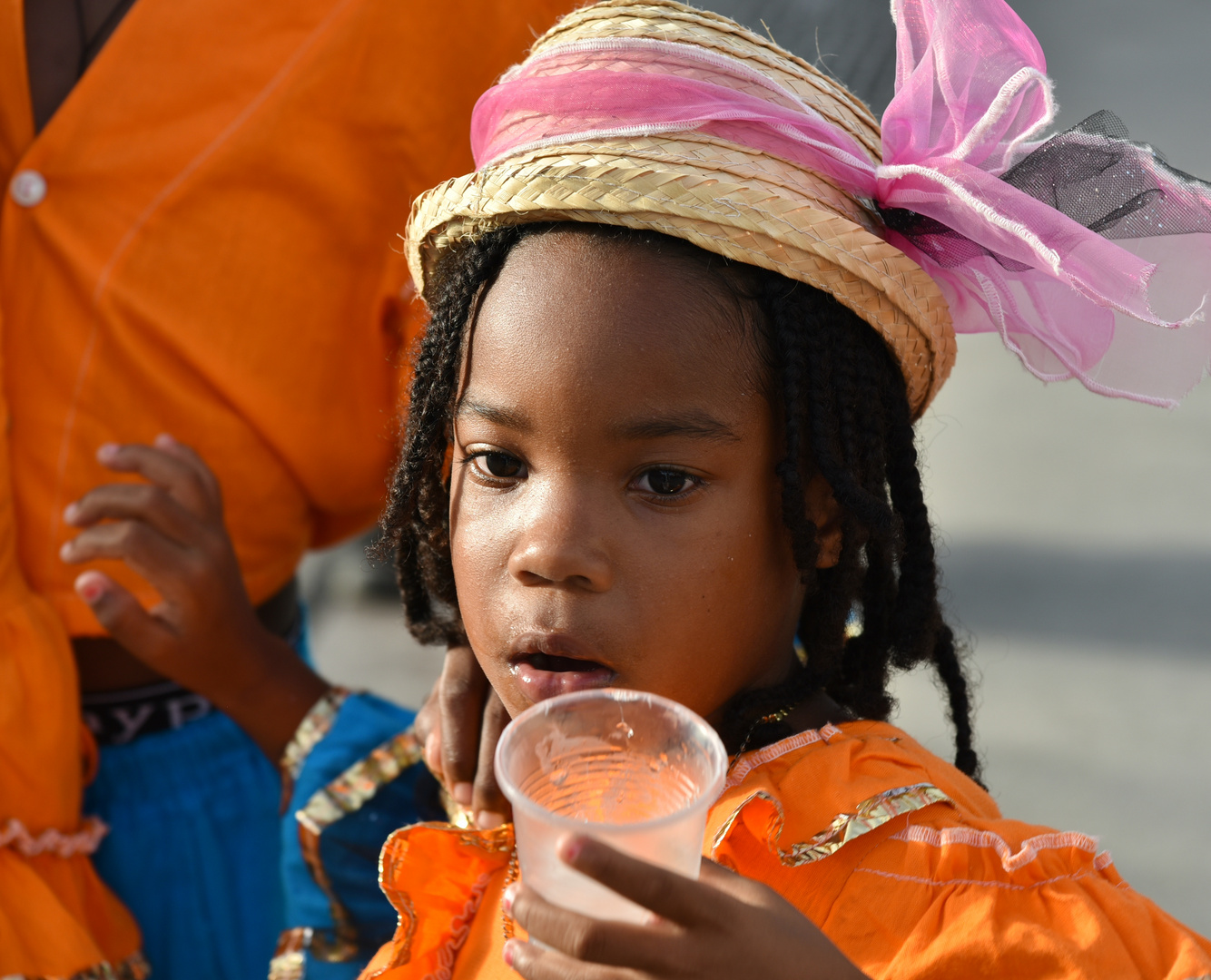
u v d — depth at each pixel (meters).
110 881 2.62
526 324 1.62
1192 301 1.79
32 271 2.45
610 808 1.44
